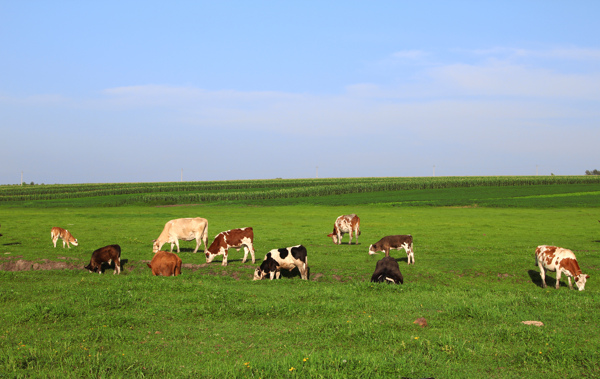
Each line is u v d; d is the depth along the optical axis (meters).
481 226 36.75
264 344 9.16
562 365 7.79
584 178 101.25
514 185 91.12
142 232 33.66
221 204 67.25
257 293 14.16
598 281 18.23
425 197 69.56
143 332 9.95
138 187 114.69
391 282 16.16
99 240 28.89
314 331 9.91
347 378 7.18
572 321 10.45
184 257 22.45
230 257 23.08
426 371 7.59
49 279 17.00
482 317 10.72
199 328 10.25
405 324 10.27
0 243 27.36
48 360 8.02
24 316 10.65
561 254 16.97
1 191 104.62
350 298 13.27
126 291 13.69
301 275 18.31
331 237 30.86
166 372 7.62
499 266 20.11
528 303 12.28
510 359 8.16
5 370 7.50
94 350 8.55
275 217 46.81
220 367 7.69
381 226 37.75
